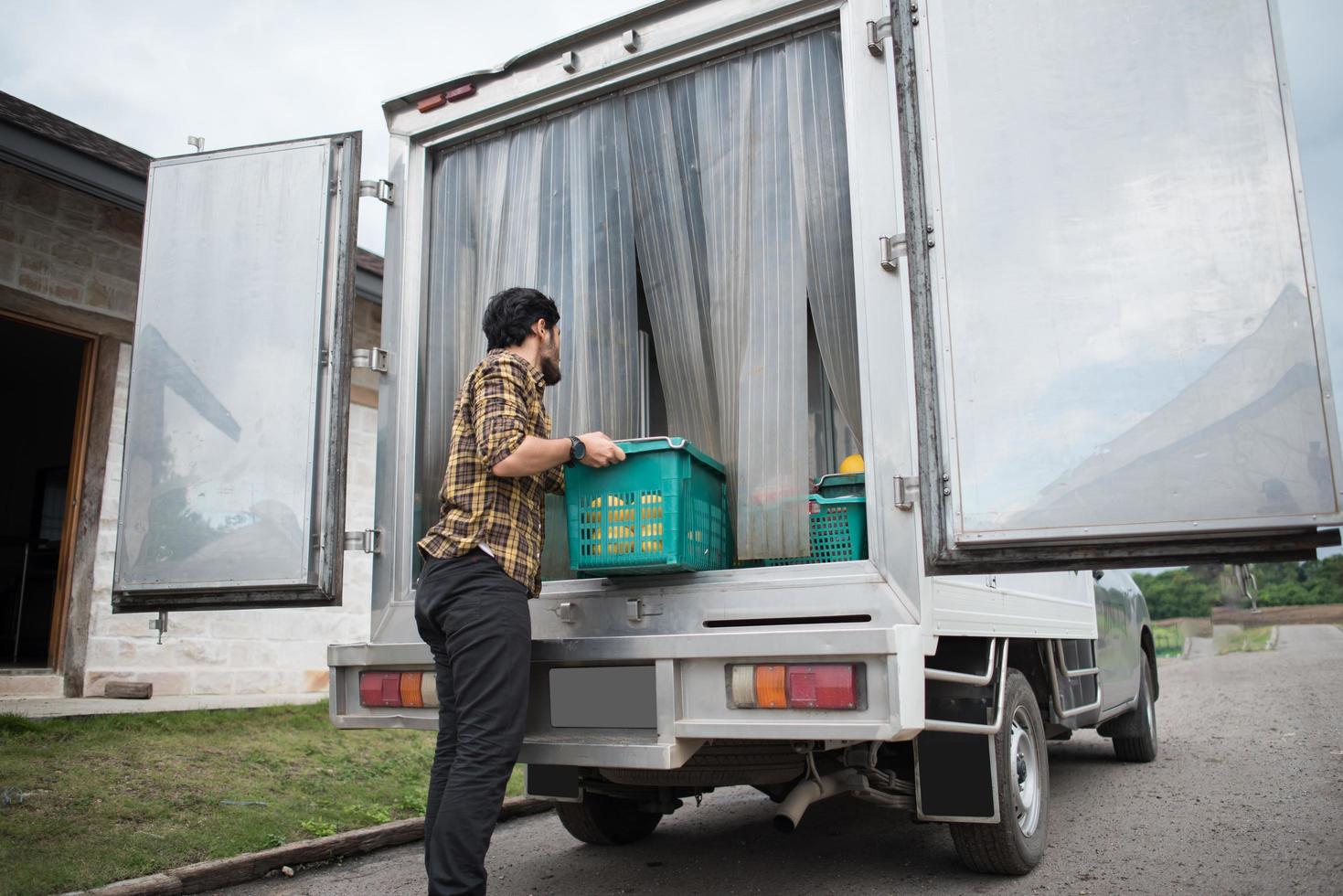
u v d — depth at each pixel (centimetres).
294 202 346
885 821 451
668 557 267
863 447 263
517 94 345
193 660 684
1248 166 227
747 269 306
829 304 291
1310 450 213
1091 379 234
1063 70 247
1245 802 454
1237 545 219
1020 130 248
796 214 298
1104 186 239
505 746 251
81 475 655
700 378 324
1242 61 231
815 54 300
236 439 338
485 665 253
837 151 293
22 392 1104
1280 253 222
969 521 240
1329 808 428
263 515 329
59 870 316
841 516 279
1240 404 221
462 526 263
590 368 331
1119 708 548
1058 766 604
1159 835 398
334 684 329
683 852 398
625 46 323
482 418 262
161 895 324
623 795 369
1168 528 222
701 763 310
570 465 278
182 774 438
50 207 654
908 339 260
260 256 348
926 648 252
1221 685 1080
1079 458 233
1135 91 239
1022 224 245
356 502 803
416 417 343
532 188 350
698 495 284
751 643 251
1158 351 229
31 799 379
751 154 309
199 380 348
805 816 470
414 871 372
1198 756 608
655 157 329
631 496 275
